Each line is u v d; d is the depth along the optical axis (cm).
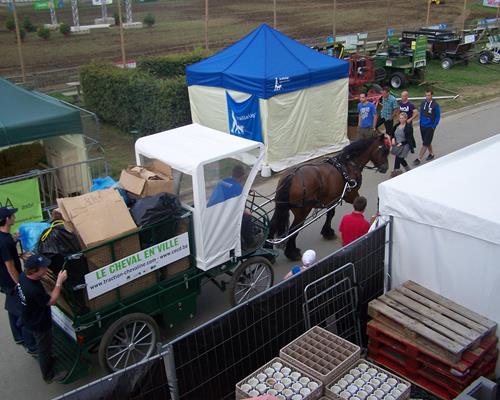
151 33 3444
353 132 1456
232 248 651
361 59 1817
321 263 553
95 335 569
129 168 653
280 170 1239
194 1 5141
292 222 876
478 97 1991
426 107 1248
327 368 482
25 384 609
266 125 1184
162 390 447
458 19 3941
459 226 531
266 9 4541
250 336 510
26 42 3116
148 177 620
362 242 584
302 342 516
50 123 942
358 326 608
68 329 582
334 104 1322
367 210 1041
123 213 557
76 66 2408
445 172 623
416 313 546
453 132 1568
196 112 1345
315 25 3659
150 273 591
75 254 522
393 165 1290
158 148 642
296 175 793
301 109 1243
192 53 1884
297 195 789
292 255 848
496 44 2650
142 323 595
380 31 3328
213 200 608
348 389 465
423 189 575
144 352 621
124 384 418
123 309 574
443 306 555
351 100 1664
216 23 3828
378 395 458
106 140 1490
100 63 1661
